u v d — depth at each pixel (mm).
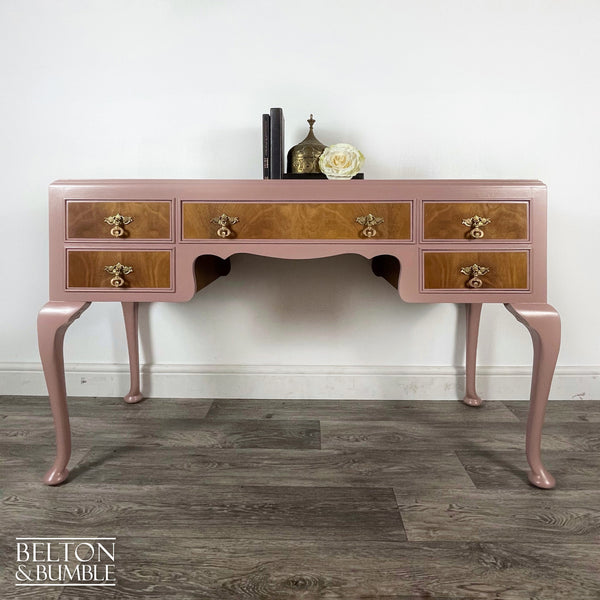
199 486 1276
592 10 1829
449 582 921
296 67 1880
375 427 1678
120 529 1087
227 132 1900
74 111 1906
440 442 1556
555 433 1625
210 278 1642
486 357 1967
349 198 1255
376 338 1966
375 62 1872
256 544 1034
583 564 972
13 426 1668
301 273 1949
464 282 1267
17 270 1964
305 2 1862
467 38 1855
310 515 1144
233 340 1980
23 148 1920
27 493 1236
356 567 962
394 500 1211
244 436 1600
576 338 1936
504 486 1281
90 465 1393
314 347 1975
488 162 1885
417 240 1260
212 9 1870
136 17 1878
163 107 1898
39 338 1266
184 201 1266
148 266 1280
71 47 1889
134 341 1906
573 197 1879
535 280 1260
